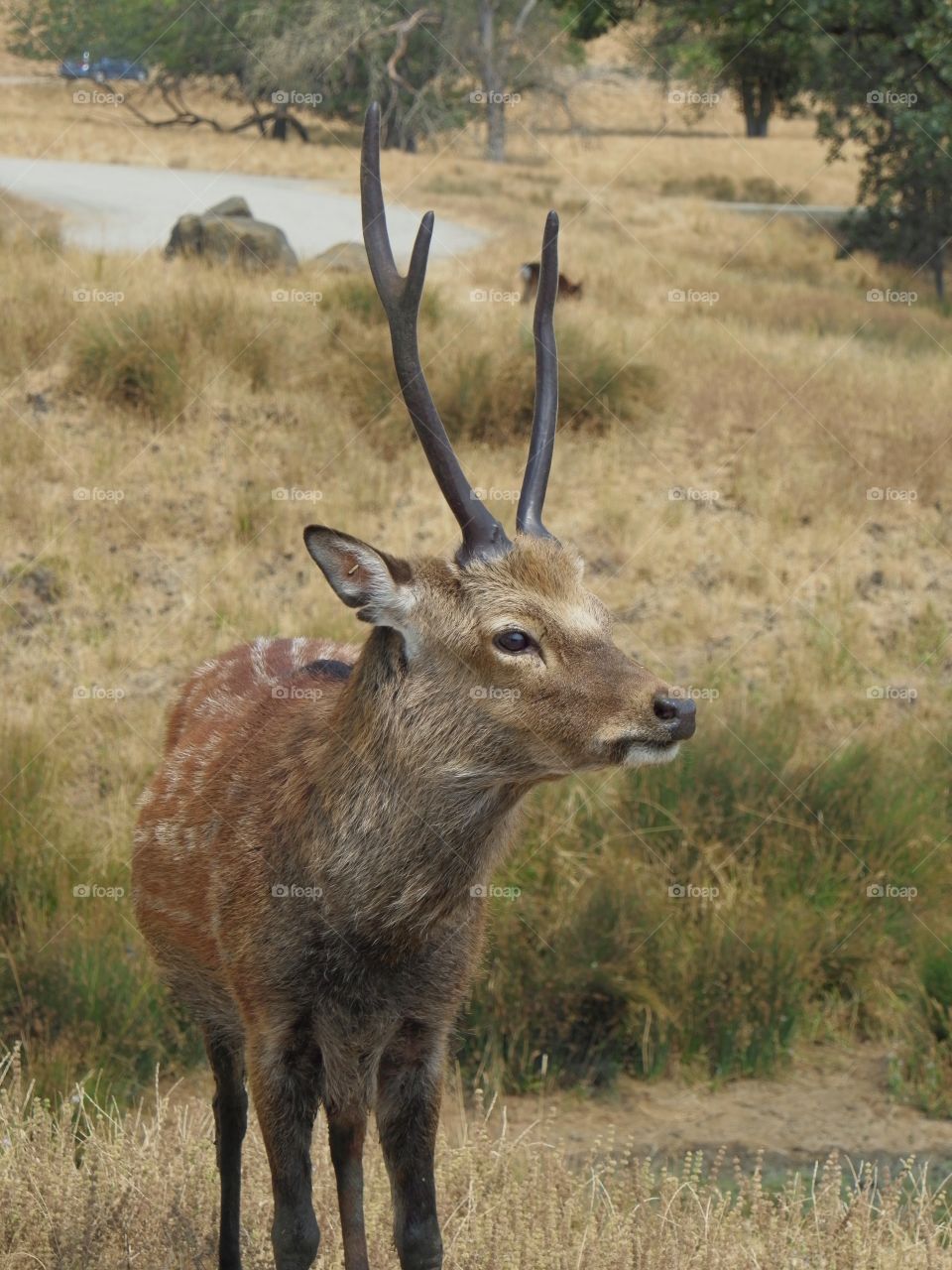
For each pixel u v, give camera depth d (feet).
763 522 44.62
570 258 77.97
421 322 52.26
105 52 140.97
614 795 32.58
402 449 45.93
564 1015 27.94
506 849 17.42
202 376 46.42
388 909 16.53
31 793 30.83
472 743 16.39
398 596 16.47
